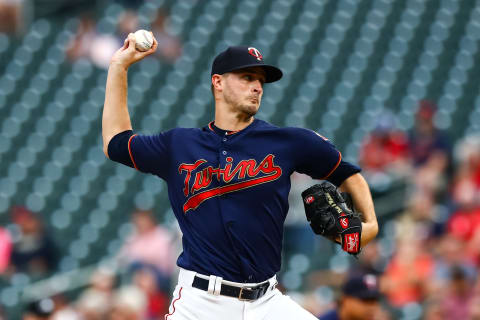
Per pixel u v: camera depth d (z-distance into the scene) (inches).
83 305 1154.0
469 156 1462.8
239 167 514.0
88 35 2255.2
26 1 2346.2
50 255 1526.8
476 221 1294.3
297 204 1418.6
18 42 2293.3
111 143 542.6
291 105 2039.9
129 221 1749.5
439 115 1980.8
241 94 523.5
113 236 1728.6
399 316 1147.3
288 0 2396.7
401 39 2249.0
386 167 1592.0
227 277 512.4
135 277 1230.9
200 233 516.4
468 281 1035.9
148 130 2015.3
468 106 2025.1
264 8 2378.2
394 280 1197.7
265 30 2301.9
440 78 2118.6
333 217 526.9
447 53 2201.0
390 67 2159.2
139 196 1801.2
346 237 524.1
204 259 514.3
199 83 2134.6
